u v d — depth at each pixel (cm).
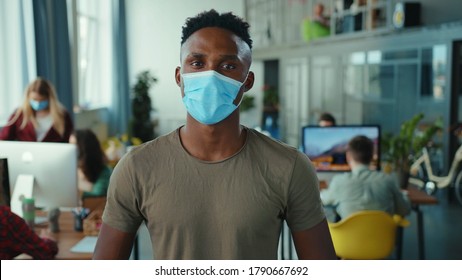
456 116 695
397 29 777
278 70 1344
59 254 257
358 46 884
